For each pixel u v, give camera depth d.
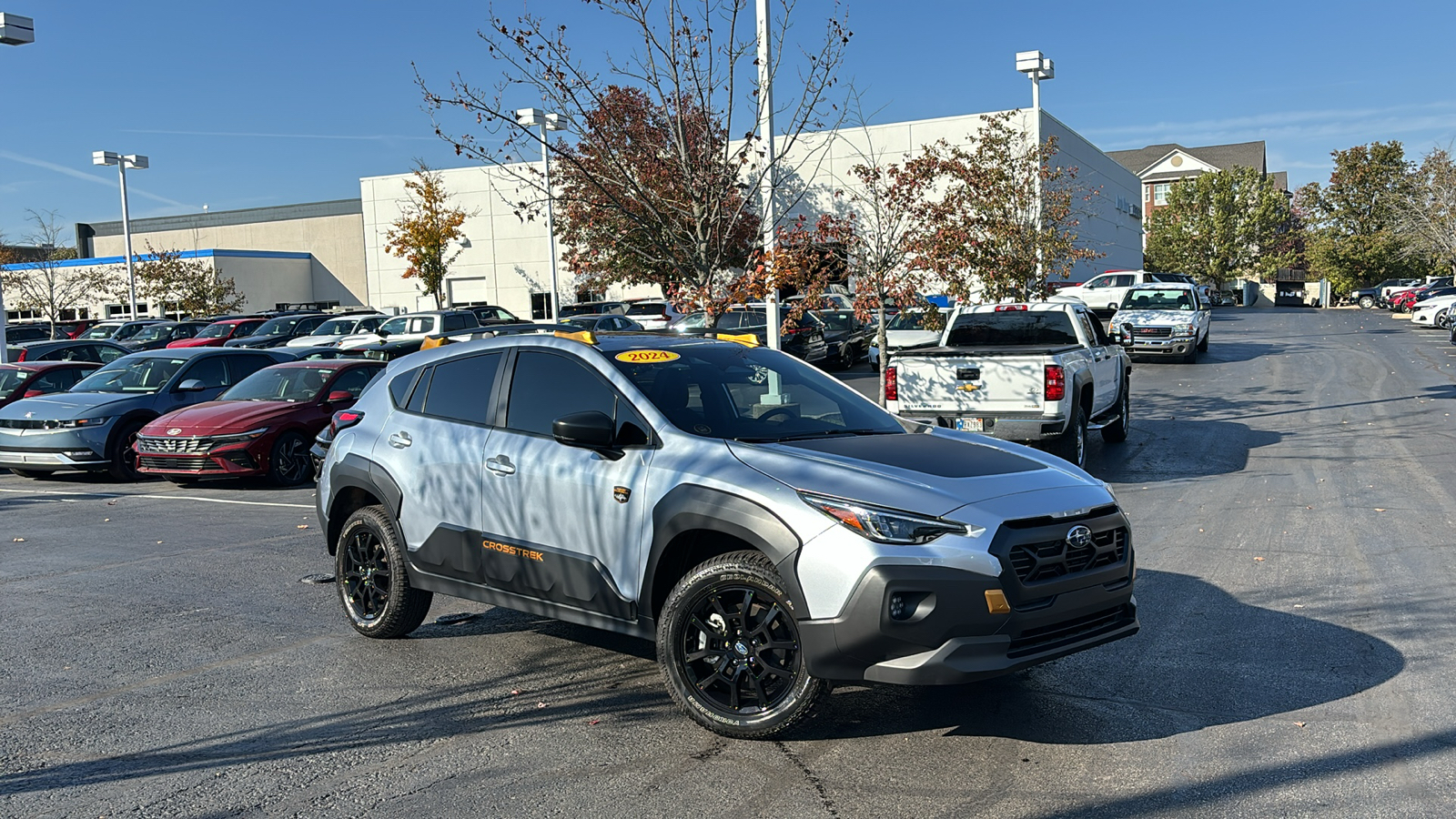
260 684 5.46
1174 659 5.63
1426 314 37.44
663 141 11.74
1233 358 26.41
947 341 13.41
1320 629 6.09
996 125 21.61
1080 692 5.17
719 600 4.62
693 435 4.91
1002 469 4.73
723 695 4.75
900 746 4.53
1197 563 7.69
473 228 46.56
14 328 33.25
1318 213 77.81
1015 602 4.23
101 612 6.96
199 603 7.15
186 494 12.73
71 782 4.27
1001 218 19.42
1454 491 10.05
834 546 4.23
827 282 13.24
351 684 5.45
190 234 61.53
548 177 13.50
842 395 5.88
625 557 4.90
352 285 58.38
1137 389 20.27
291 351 21.11
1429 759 4.30
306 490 12.77
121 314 51.47
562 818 3.90
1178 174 98.88
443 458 5.75
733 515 4.48
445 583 5.77
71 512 11.38
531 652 5.97
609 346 5.47
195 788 4.20
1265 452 12.77
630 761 4.42
